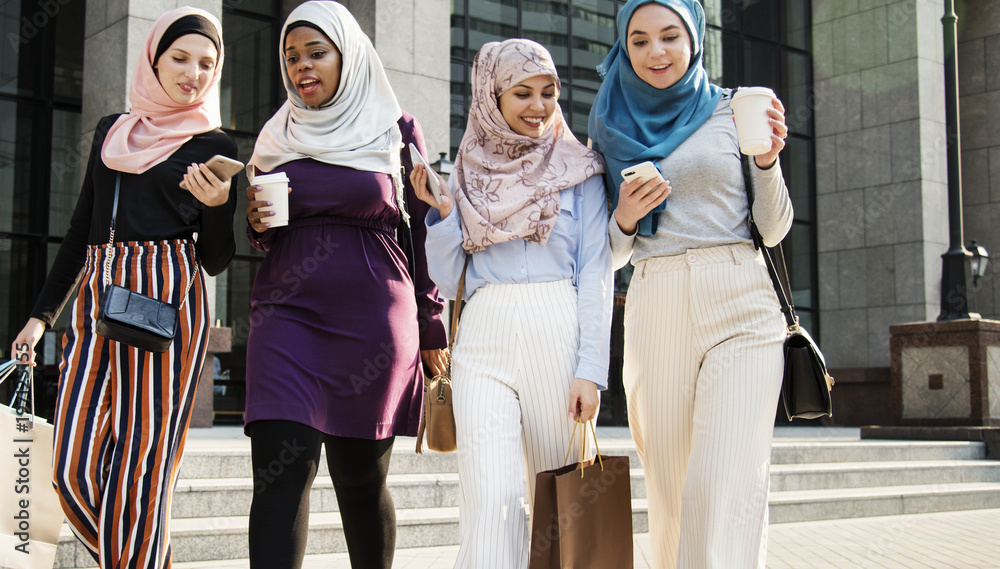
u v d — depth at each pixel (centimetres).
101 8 873
